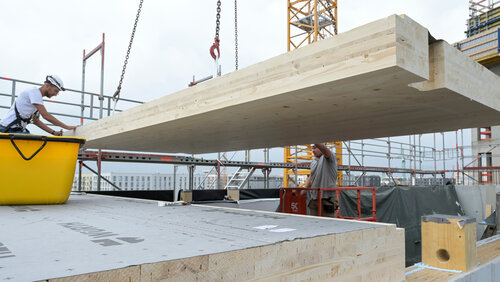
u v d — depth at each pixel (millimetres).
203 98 2463
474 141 14820
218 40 3557
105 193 6824
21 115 3191
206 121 2846
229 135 3891
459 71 1874
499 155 13742
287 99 2010
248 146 5273
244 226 1715
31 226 1686
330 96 1940
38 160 2920
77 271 831
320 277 1367
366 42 1507
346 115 2609
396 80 1604
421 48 1563
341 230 1561
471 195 9211
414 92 1837
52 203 3062
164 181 12234
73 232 1498
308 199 5680
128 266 885
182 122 2887
